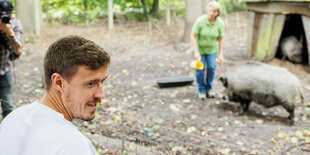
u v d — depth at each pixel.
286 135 4.18
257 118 4.80
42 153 0.78
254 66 4.79
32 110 0.91
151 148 3.51
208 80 5.55
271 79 4.47
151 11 15.43
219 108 5.18
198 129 4.35
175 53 9.05
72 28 11.99
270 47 7.94
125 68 7.45
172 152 3.53
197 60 5.05
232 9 18.84
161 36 11.68
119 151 3.23
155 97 5.61
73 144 0.79
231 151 3.71
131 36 11.45
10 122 0.90
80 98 0.89
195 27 5.05
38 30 10.50
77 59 0.85
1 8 3.07
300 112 5.03
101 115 4.56
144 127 4.23
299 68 7.47
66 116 0.93
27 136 0.82
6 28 3.12
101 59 0.87
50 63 0.89
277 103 4.52
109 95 5.64
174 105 5.19
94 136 3.63
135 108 5.04
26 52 8.48
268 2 7.66
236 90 4.79
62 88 0.89
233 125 4.52
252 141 4.02
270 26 7.82
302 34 8.28
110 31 12.06
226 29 13.33
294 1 7.04
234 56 8.79
